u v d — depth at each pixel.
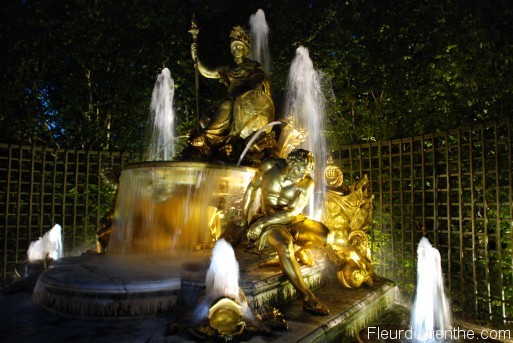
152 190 5.91
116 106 11.95
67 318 4.22
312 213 6.16
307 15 13.10
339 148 9.81
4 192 9.22
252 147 6.84
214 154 7.01
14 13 10.72
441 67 9.72
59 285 4.28
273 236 4.76
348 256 5.76
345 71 11.88
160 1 12.47
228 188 6.19
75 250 9.95
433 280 8.05
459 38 9.46
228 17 14.38
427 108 10.10
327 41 12.59
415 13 10.73
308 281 5.27
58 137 11.81
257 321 3.92
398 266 9.31
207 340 3.53
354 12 11.94
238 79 7.33
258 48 13.79
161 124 12.91
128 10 11.91
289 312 4.45
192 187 5.86
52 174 9.97
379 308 5.48
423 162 8.20
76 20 11.10
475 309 7.29
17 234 9.12
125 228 6.12
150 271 4.71
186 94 13.19
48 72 11.50
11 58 10.65
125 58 11.80
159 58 12.31
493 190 7.97
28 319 4.21
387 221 9.56
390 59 10.98
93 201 11.05
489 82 8.80
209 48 14.20
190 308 4.17
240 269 4.77
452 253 8.21
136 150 12.75
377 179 9.70
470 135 7.35
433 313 7.54
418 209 9.11
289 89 13.14
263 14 13.73
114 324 4.03
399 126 10.75
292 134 7.11
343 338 4.35
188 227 5.90
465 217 7.88
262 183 5.22
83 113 11.70
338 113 12.52
